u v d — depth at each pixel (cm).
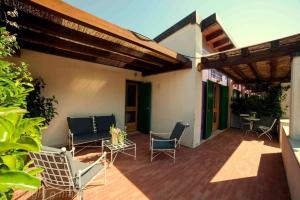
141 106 707
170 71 575
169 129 591
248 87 920
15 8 230
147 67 612
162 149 392
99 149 475
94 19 270
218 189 288
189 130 526
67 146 496
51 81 474
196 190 284
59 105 489
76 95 523
